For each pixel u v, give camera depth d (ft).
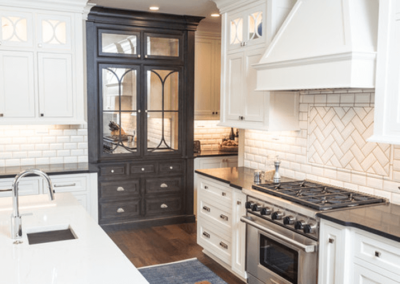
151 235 16.66
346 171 10.62
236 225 11.98
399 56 7.86
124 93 17.10
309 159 11.85
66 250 6.66
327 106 11.10
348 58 8.36
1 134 15.29
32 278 5.53
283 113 11.85
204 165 18.80
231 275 12.81
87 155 16.65
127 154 17.30
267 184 11.37
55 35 14.62
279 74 10.36
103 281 5.45
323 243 8.61
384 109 8.17
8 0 13.83
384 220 8.03
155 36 17.30
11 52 14.11
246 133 14.94
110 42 16.57
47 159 16.05
